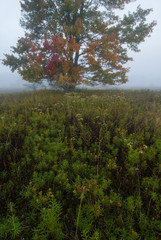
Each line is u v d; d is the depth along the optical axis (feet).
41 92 35.09
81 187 5.17
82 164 7.11
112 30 37.50
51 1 35.96
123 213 4.93
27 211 5.33
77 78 34.12
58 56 31.89
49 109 18.11
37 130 11.64
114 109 15.65
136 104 20.74
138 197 5.17
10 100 26.27
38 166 7.09
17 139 9.86
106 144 9.18
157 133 10.48
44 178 6.38
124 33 38.86
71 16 36.81
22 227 4.35
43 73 32.55
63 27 35.60
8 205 5.12
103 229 4.48
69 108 16.85
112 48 35.29
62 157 8.10
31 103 20.74
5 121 13.41
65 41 30.14
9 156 8.10
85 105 18.07
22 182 6.40
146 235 4.25
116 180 6.44
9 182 6.27
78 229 4.58
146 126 11.39
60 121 13.38
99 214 4.53
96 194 5.14
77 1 32.71
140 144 8.91
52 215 4.19
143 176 6.69
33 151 8.68
